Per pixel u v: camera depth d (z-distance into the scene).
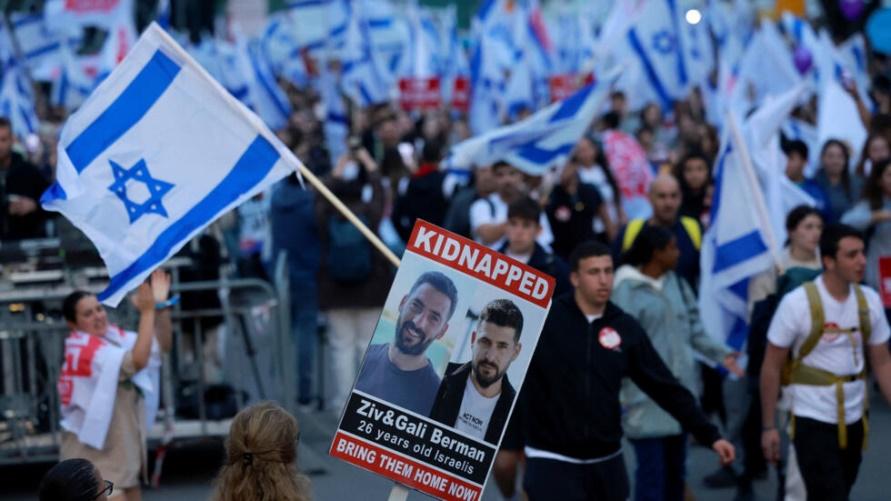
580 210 17.56
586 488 9.30
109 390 10.41
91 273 13.51
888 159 15.14
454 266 7.17
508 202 15.02
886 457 14.27
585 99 15.80
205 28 39.69
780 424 11.13
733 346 12.98
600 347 9.27
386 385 7.07
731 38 31.84
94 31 37.38
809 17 42.84
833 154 17.39
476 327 7.18
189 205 8.85
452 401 7.12
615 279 11.28
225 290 14.78
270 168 8.86
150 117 8.88
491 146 15.42
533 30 34.03
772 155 13.97
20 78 28.64
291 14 40.62
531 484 9.30
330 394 18.48
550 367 9.26
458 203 15.99
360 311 16.67
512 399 7.20
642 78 26.73
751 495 12.90
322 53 40.53
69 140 8.81
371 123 29.56
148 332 10.48
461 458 7.14
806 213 12.34
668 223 13.59
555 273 12.27
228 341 15.80
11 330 13.22
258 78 27.83
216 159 8.89
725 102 15.84
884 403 16.89
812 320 9.87
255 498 6.27
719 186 12.72
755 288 12.72
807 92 26.05
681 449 11.23
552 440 9.26
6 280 13.47
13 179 15.64
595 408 9.23
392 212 18.20
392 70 38.56
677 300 11.22
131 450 10.64
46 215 15.88
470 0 66.56
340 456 7.02
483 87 30.98
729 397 14.40
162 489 13.65
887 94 26.69
